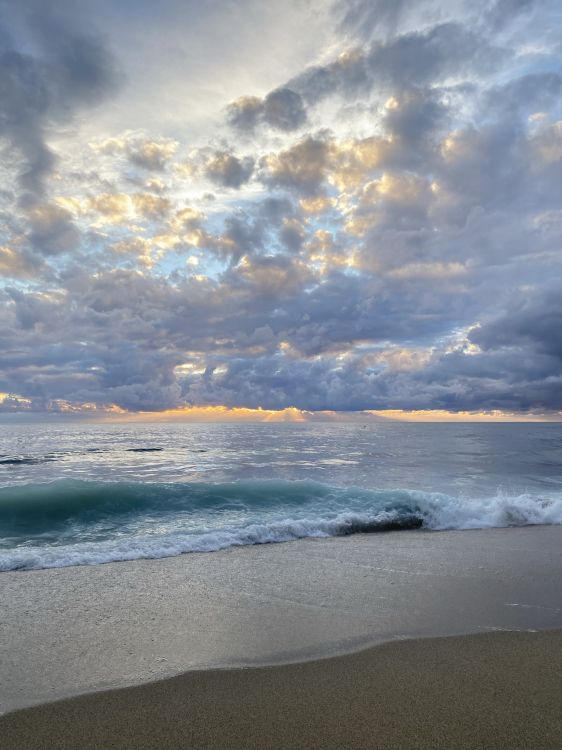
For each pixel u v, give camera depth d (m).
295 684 3.72
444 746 2.86
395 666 4.03
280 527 9.45
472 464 22.97
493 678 3.80
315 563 7.36
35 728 3.12
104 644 4.46
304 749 2.86
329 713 3.28
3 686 3.68
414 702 3.42
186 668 3.99
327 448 33.66
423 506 11.43
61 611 5.30
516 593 5.99
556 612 5.36
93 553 7.73
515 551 8.20
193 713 3.30
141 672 3.92
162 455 27.86
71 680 3.78
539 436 54.69
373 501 12.27
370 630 4.81
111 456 27.30
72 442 41.12
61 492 12.27
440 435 56.19
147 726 3.14
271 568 7.07
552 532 9.89
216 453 29.42
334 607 5.46
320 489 13.28
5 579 6.51
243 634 4.70
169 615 5.20
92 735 3.04
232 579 6.53
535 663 4.10
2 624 4.92
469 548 8.41
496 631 4.81
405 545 8.63
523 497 12.09
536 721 3.15
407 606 5.50
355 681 3.76
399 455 27.89
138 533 9.50
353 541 8.97
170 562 7.40
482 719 3.18
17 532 9.55
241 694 3.56
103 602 5.59
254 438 48.56
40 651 4.30
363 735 3.00
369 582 6.41
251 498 12.47
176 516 10.88
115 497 12.07
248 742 2.94
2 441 42.25
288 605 5.52
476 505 11.53
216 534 8.95
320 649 4.36
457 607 5.48
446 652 4.31
